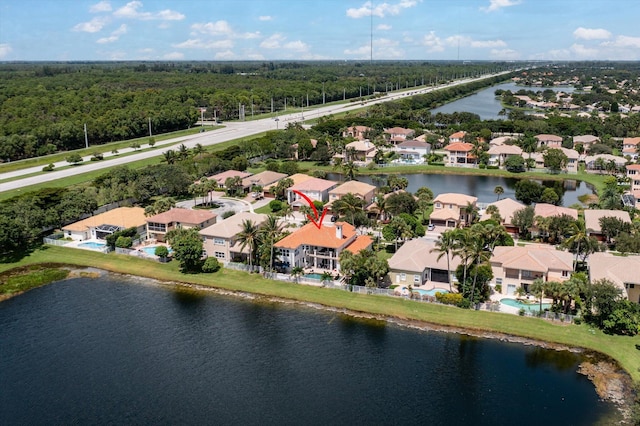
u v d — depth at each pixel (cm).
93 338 9200
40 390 7781
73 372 8219
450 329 9156
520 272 10050
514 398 7438
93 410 7338
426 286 10562
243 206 16562
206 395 7631
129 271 12025
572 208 15088
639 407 6744
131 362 8469
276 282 11081
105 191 16425
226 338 9125
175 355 8644
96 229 13862
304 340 9006
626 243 11550
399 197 14588
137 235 13775
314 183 17000
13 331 9488
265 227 11444
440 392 7606
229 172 19512
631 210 14488
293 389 7744
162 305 10400
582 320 9112
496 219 13538
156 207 14125
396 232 12212
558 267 10025
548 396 7456
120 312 10144
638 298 9519
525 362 8231
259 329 9400
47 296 10912
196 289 11056
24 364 8438
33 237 13375
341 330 9281
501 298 10056
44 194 15238
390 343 8844
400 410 7256
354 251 11325
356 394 7600
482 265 10069
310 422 7044
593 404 7269
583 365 8106
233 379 7994
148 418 7156
